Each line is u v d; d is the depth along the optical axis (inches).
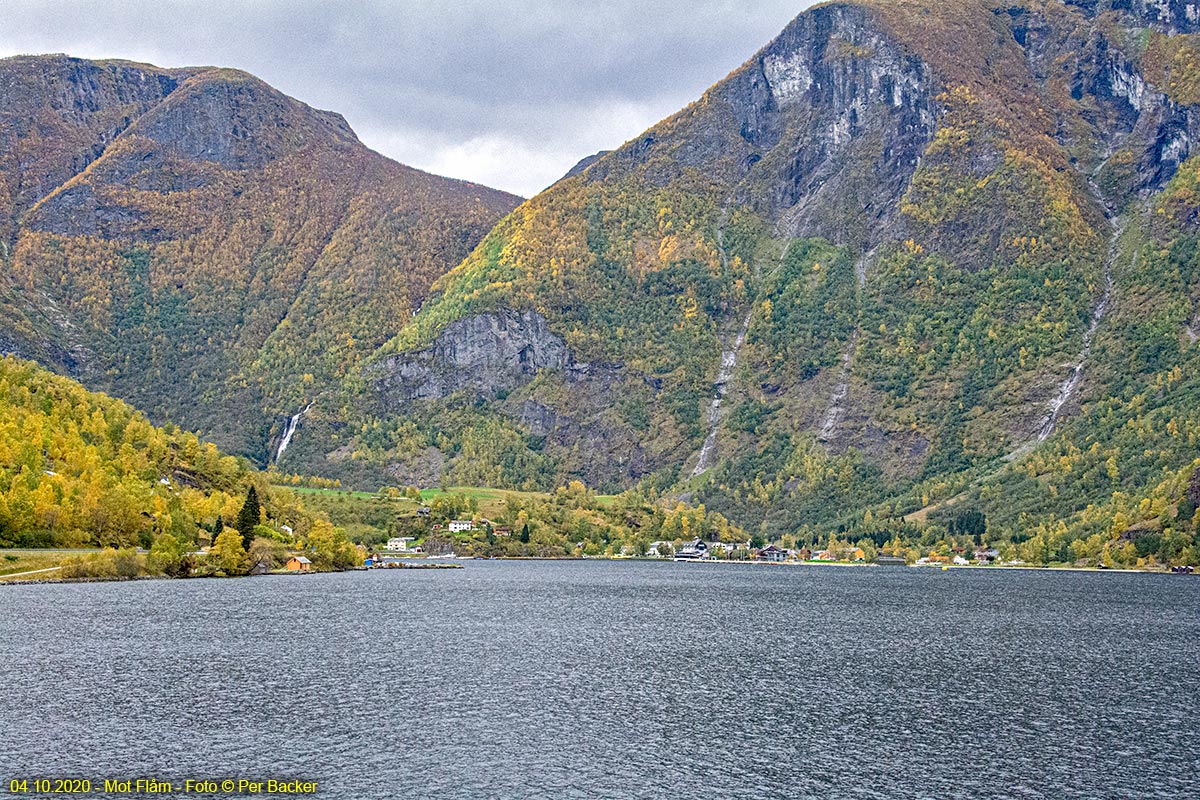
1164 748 4343.0
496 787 3806.6
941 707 5044.3
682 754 4217.5
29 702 4845.0
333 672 5693.9
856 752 4261.8
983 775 3988.7
